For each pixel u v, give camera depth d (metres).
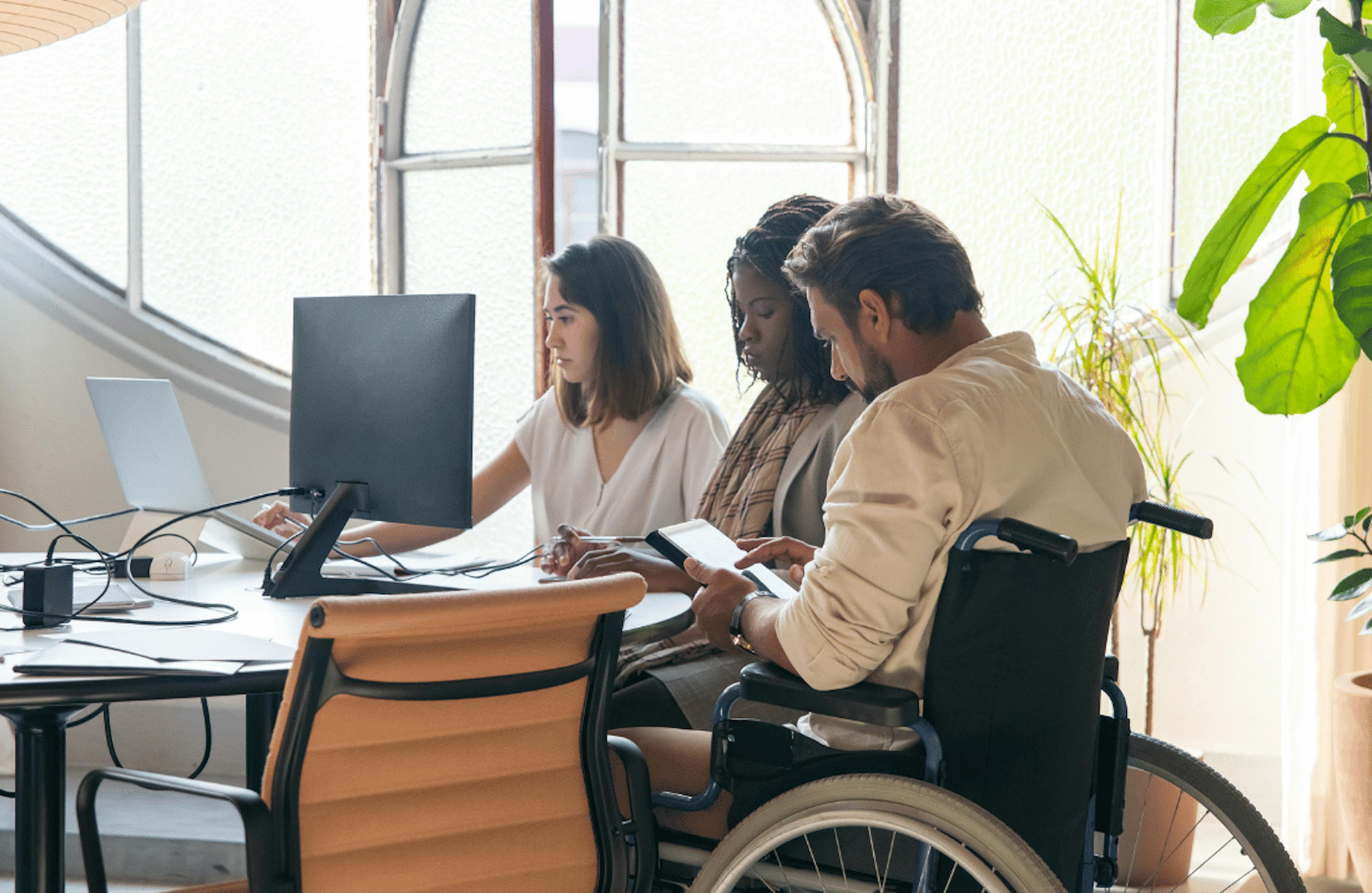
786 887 1.40
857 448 1.33
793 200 2.04
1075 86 2.91
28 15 1.98
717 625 1.55
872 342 1.43
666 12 3.04
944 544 1.30
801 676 1.36
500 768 1.28
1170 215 2.84
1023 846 1.21
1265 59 2.79
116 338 3.11
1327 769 2.40
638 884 1.44
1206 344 2.80
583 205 8.03
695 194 3.06
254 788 2.15
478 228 3.09
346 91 3.13
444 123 3.11
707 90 3.05
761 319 1.99
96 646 1.34
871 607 1.29
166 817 2.65
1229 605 2.80
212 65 3.14
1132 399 2.81
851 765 1.37
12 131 3.12
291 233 3.15
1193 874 2.38
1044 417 1.35
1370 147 1.87
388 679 1.17
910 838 1.32
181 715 2.94
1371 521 2.07
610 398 2.35
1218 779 1.52
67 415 3.12
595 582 1.28
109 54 3.11
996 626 1.29
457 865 1.27
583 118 7.99
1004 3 2.93
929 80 2.98
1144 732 2.84
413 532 2.32
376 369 1.76
